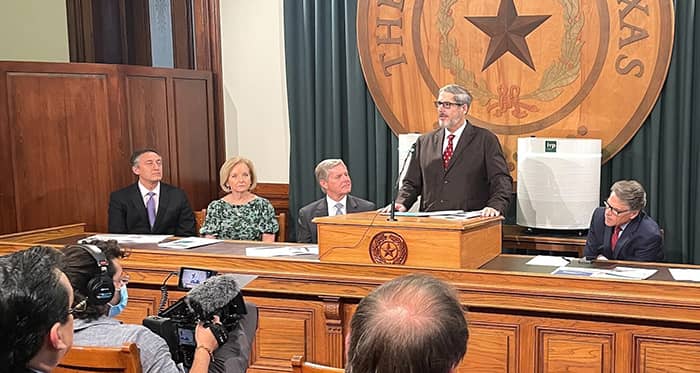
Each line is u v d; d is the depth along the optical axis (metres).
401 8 4.88
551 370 2.80
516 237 4.30
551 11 4.57
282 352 3.18
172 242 3.72
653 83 4.38
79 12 5.61
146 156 4.68
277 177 5.58
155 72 5.23
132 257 3.41
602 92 4.50
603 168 4.58
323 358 3.12
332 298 3.04
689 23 4.27
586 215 4.18
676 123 4.38
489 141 4.04
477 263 3.04
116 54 5.84
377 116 4.98
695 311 2.58
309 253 3.33
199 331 1.88
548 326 2.79
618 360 2.71
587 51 4.52
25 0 5.38
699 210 4.32
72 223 4.94
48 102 4.82
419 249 2.95
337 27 5.02
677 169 4.41
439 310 1.09
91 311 1.91
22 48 5.39
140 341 1.85
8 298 1.24
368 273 3.01
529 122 4.69
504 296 2.80
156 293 3.34
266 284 3.15
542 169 4.20
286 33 5.16
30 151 4.77
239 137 5.65
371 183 5.08
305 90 5.17
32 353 1.26
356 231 3.06
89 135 4.96
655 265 3.03
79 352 1.74
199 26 5.60
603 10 4.46
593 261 3.12
